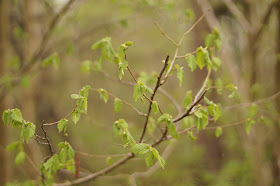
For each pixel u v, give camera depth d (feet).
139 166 18.83
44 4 13.83
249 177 16.12
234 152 21.13
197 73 19.89
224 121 11.64
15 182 8.35
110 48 5.31
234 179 17.81
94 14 18.06
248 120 7.04
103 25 12.27
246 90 10.66
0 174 10.76
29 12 14.37
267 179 11.93
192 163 20.72
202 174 20.11
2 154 10.82
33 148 11.48
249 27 11.20
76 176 6.67
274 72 11.11
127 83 9.65
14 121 4.55
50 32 10.78
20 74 11.42
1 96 11.55
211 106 4.97
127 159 7.13
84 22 14.16
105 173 7.33
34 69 11.49
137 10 12.60
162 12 12.42
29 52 14.15
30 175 9.50
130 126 9.93
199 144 21.61
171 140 8.32
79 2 11.20
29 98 14.65
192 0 13.76
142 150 4.33
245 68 11.46
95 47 5.35
